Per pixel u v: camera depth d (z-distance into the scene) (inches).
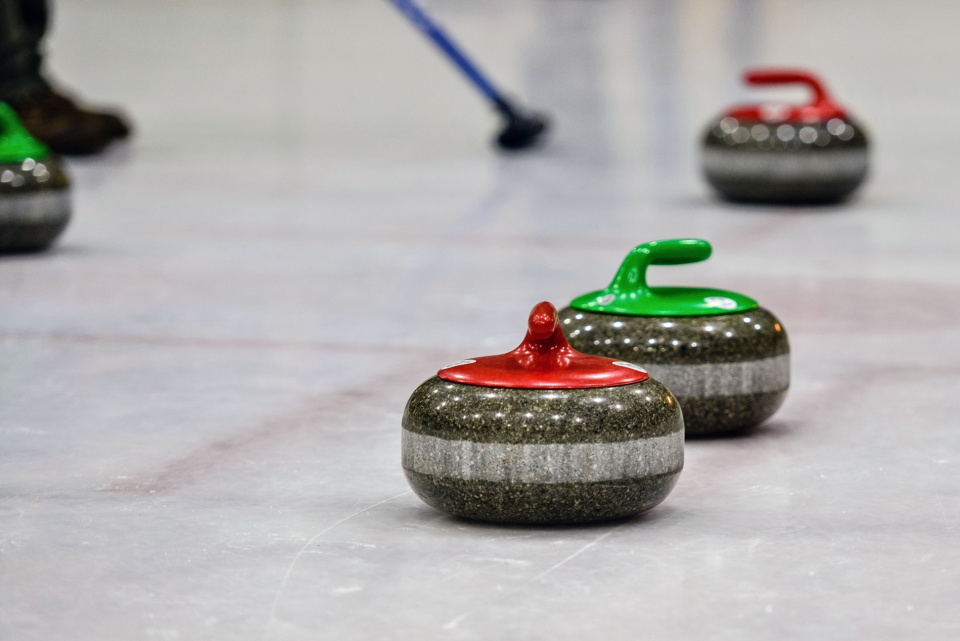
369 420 183.6
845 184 422.3
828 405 192.4
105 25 1162.6
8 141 335.3
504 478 132.2
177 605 116.0
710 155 430.9
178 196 461.7
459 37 1031.6
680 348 168.1
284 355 226.5
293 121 703.7
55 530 136.8
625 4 1264.8
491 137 637.9
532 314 137.9
